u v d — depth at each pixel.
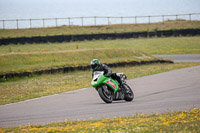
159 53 150.62
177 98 43.19
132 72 85.69
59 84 67.00
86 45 169.62
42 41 177.00
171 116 29.73
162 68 93.75
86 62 102.00
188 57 132.75
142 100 43.19
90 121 29.61
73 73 90.62
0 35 185.50
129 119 29.23
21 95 54.22
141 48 164.88
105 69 40.84
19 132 25.83
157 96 46.12
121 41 186.00
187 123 25.41
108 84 40.66
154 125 25.03
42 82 72.06
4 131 26.86
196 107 35.41
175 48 161.12
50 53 107.50
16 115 36.94
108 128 24.66
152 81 64.44
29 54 103.06
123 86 42.81
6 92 58.84
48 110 39.09
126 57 117.19
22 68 86.50
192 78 66.19
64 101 45.72
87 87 60.47
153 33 197.50
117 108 37.44
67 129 25.77
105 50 119.50
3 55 98.06
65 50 120.62
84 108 38.81
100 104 41.31
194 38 185.50
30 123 31.66
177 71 81.88
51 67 90.75
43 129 26.33
